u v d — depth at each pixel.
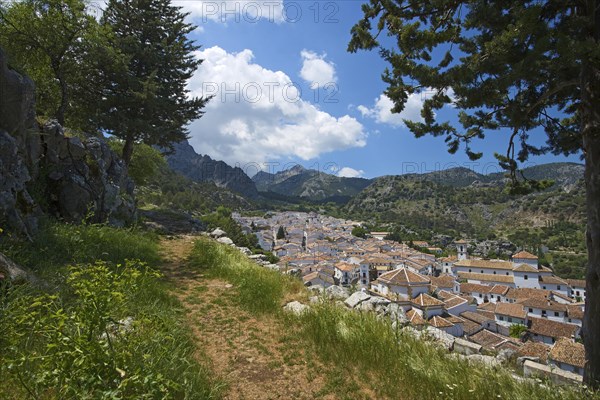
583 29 5.44
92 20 15.48
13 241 6.13
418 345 4.78
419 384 4.01
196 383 3.53
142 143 24.55
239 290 7.53
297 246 91.56
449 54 7.52
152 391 2.46
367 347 4.81
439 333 5.95
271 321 6.08
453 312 39.56
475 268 73.50
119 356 2.49
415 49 6.79
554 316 46.31
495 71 5.80
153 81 19.27
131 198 16.44
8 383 2.66
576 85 6.66
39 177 10.12
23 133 8.69
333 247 96.50
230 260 10.31
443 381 3.92
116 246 9.20
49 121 10.98
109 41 19.56
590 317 5.73
